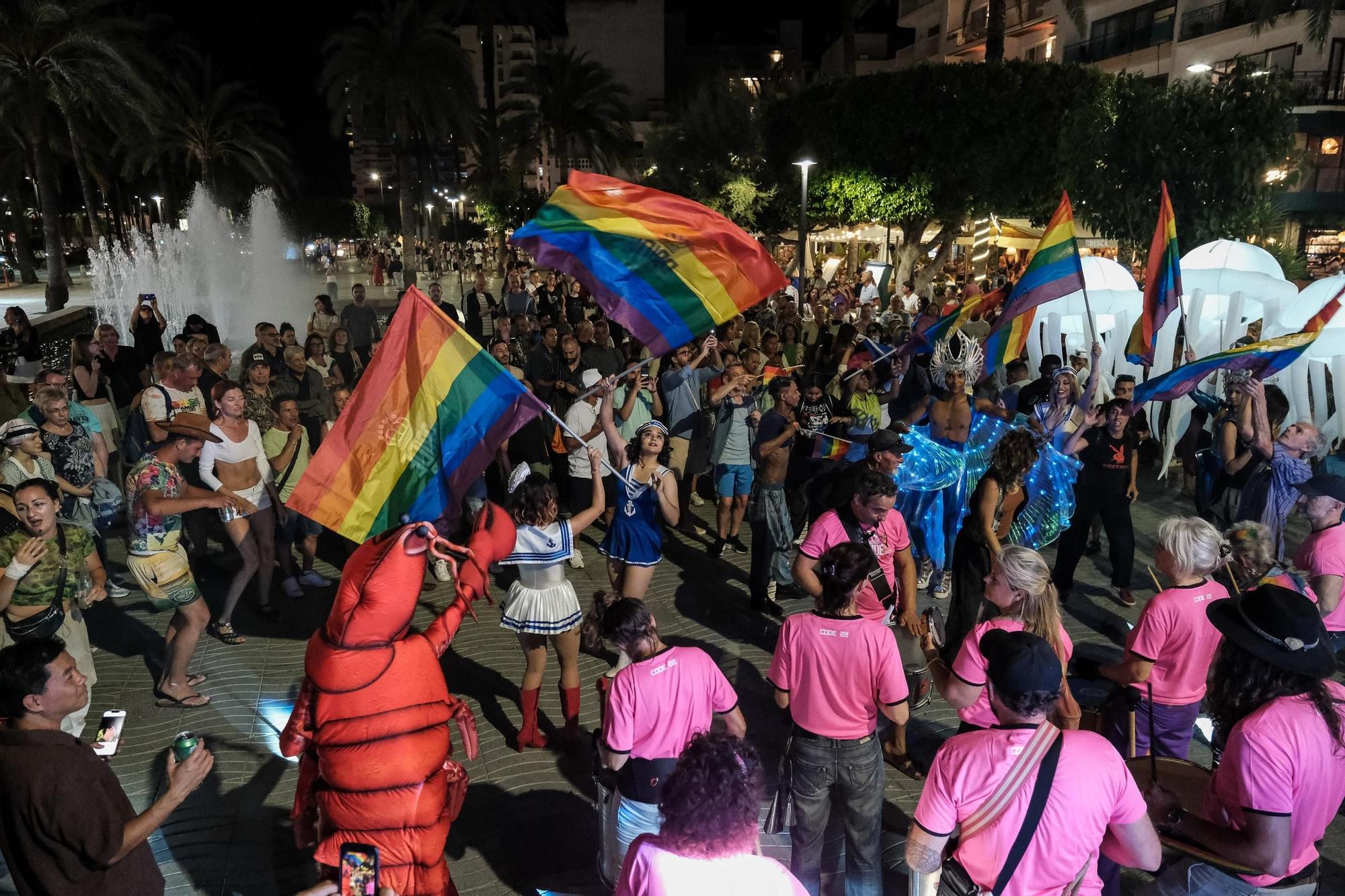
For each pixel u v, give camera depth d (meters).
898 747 5.24
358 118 37.16
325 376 11.32
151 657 6.56
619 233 5.98
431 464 4.40
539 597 5.24
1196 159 15.70
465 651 6.82
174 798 3.21
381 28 34.72
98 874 3.10
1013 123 23.58
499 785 5.14
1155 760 3.43
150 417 7.86
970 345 9.52
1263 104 15.28
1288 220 28.69
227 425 6.73
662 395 9.73
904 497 7.77
